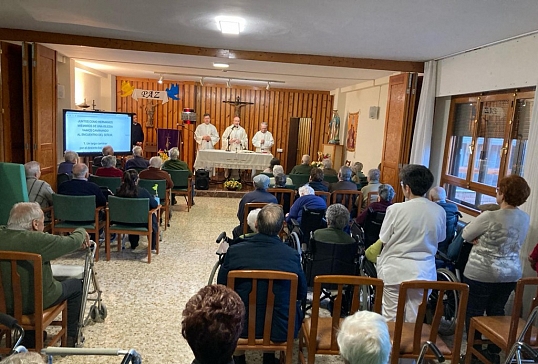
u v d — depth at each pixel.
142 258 4.30
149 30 4.45
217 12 3.53
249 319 2.02
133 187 4.15
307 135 10.66
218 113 10.41
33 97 5.05
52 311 2.25
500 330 2.25
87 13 3.82
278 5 3.20
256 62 6.15
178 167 6.54
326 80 8.12
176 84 10.10
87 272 2.61
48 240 2.18
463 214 4.69
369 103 7.98
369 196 4.64
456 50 4.52
